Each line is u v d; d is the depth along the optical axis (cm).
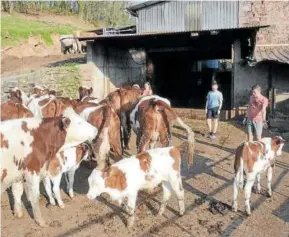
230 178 838
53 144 627
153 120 773
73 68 1672
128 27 2548
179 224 617
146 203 697
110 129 793
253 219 634
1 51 3064
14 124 600
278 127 1354
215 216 646
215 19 2064
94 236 581
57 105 962
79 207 684
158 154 618
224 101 2194
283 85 1573
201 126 1441
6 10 4969
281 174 861
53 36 3784
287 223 620
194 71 2994
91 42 1653
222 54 2534
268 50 1881
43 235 585
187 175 855
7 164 577
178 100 2423
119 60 1909
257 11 1972
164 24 2170
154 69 2292
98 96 1716
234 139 1225
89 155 802
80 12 6075
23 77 1766
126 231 596
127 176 582
